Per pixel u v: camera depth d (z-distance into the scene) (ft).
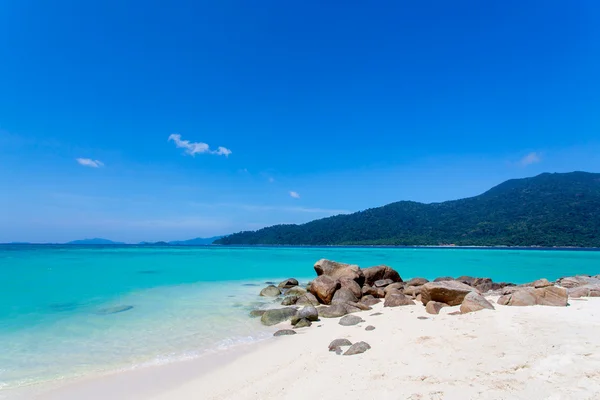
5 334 40.24
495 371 20.79
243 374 27.94
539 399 17.13
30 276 91.50
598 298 43.83
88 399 24.62
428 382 20.85
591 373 18.70
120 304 56.90
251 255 207.41
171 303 58.23
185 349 35.47
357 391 21.25
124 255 189.78
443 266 140.36
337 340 32.60
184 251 260.83
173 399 24.18
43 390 26.16
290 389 23.44
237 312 51.85
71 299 61.00
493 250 272.92
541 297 39.73
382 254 223.71
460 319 34.96
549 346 23.26
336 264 74.64
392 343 30.45
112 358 32.86
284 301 57.98
